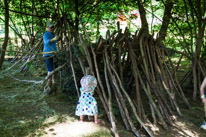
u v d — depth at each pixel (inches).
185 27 269.9
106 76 168.6
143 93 220.4
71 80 187.9
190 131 150.9
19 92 203.6
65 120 150.3
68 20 242.1
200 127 157.8
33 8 291.7
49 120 148.2
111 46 179.8
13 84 228.1
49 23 203.2
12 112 157.2
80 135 130.5
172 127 156.0
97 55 182.1
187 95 225.0
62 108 171.5
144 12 272.4
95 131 136.9
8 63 331.3
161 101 175.6
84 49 171.2
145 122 156.9
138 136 137.0
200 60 243.4
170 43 299.6
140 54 195.3
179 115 174.6
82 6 272.5
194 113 181.9
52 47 206.1
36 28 303.0
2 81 237.6
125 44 186.9
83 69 172.7
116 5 284.7
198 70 225.6
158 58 199.6
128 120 146.1
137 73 176.7
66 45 209.0
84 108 146.4
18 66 313.7
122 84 175.0
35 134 128.4
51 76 199.6
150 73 185.9
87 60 176.1
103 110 171.8
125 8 302.7
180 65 357.4
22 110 162.1
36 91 208.2
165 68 202.5
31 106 171.0
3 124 136.8
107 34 198.8
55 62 200.5
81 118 149.5
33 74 272.7
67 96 195.3
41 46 275.3
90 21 333.1
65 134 131.1
